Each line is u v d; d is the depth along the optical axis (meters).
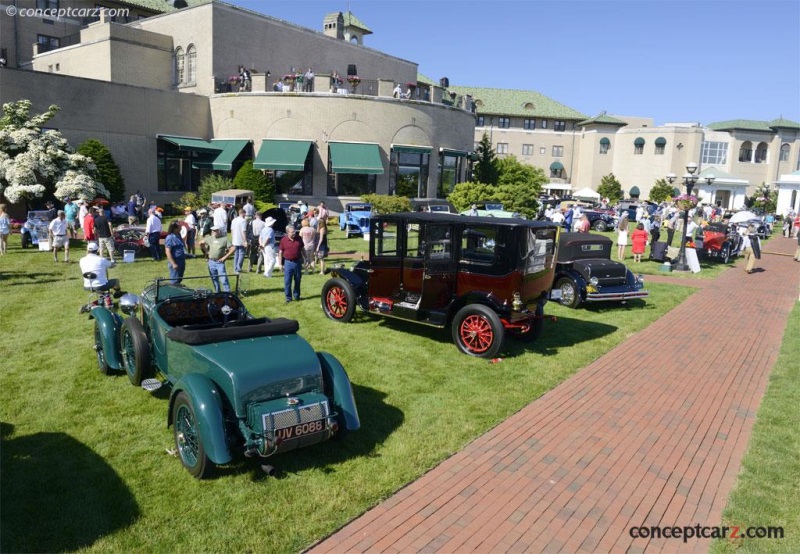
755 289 17.31
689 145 72.19
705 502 5.30
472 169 44.69
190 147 31.89
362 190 34.16
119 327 7.67
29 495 4.98
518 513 5.02
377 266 10.46
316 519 4.80
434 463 5.83
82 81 28.30
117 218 27.53
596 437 6.60
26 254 18.16
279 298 13.12
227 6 34.16
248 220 17.22
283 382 5.51
